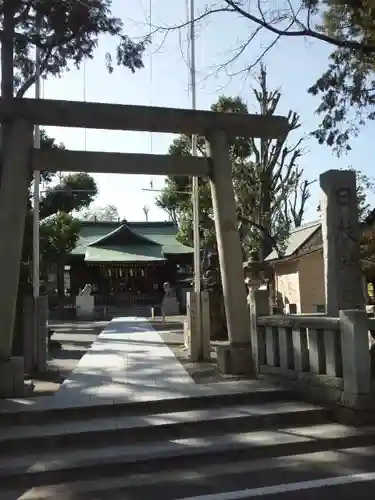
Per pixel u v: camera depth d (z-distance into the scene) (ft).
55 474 17.03
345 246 31.19
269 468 17.92
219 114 31.48
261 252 74.38
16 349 35.68
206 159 31.91
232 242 31.45
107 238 138.51
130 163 30.68
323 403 23.44
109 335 61.52
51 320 106.52
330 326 23.30
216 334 54.75
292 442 19.63
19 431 20.11
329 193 31.86
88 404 22.43
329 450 19.84
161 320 95.40
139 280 142.82
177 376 29.89
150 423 20.81
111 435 20.01
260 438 20.26
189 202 82.94
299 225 122.01
